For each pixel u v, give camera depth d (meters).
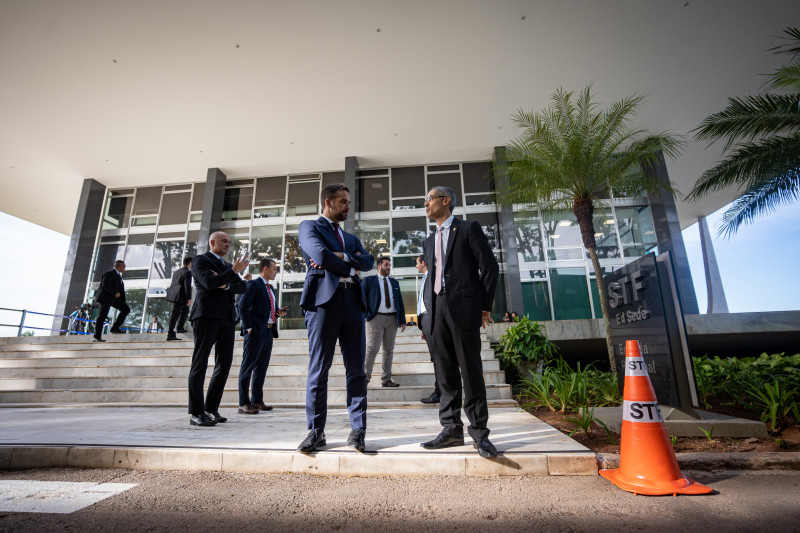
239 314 4.57
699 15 9.14
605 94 11.51
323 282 2.55
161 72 10.38
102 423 3.62
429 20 9.26
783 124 6.24
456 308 2.38
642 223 13.04
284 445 2.54
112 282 8.36
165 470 2.36
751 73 10.73
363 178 14.80
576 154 7.18
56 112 11.57
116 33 9.25
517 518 1.59
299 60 10.22
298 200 14.93
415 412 4.39
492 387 5.15
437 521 1.58
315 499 1.85
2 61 9.80
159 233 14.80
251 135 12.91
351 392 2.53
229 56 10.00
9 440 2.70
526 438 2.67
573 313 12.53
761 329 7.27
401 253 13.84
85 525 1.54
